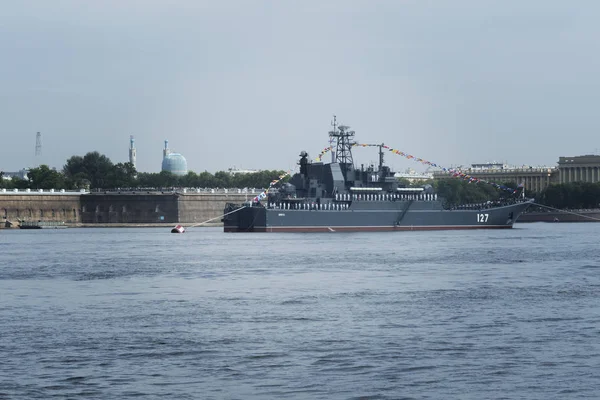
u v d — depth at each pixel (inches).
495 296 5418.3
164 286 6141.7
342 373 3363.7
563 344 3836.1
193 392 3117.6
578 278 6510.8
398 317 4598.9
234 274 6988.2
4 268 7672.2
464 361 3533.5
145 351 3764.8
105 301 5334.6
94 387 3186.5
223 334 4138.8
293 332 4175.7
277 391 3125.0
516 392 3088.1
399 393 3085.6
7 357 3659.0
